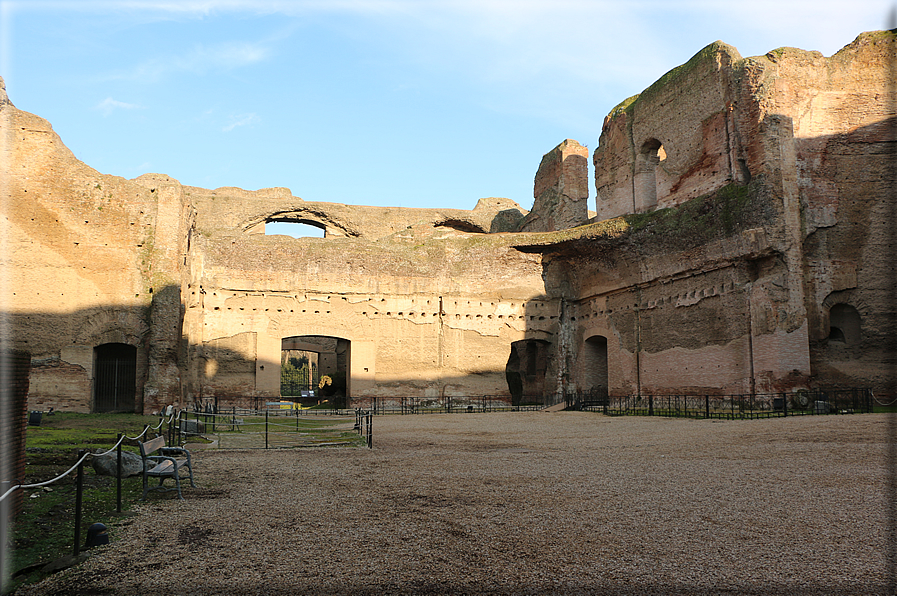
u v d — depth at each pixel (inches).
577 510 294.8
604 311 1414.9
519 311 1483.8
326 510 295.4
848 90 1101.7
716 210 1104.2
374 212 1937.7
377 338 1402.6
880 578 203.3
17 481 270.1
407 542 241.9
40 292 1008.9
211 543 240.1
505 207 2052.2
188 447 556.1
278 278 1362.0
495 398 1435.8
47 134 1046.4
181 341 1127.0
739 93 1097.4
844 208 1069.1
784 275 991.0
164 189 1088.2
